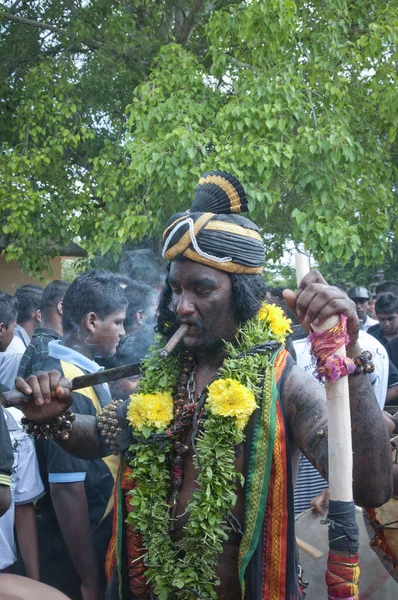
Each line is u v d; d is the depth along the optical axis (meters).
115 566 1.82
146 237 7.12
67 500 2.55
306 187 6.44
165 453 1.75
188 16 8.37
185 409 1.73
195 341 1.73
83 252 10.14
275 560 1.58
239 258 1.70
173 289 1.76
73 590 2.79
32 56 8.73
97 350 2.97
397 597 2.38
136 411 1.76
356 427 1.49
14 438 2.63
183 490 1.72
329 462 1.43
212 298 1.70
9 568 2.86
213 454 1.62
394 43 6.69
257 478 1.61
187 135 6.04
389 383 4.73
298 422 1.62
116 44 8.31
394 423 2.36
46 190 7.73
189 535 1.64
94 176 7.39
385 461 1.49
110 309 2.93
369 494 1.51
